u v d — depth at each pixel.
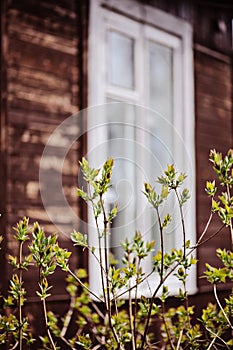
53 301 4.38
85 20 4.89
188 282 5.41
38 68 4.56
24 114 4.45
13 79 4.39
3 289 4.11
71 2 4.83
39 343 4.23
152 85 5.54
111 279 2.16
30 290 4.26
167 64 5.65
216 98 6.06
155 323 4.64
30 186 4.42
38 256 2.12
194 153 5.71
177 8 5.67
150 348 2.73
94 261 4.68
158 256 2.33
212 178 5.89
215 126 6.02
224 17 6.19
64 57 4.75
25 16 4.50
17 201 4.33
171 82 5.66
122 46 5.27
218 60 6.12
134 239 2.54
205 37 5.97
